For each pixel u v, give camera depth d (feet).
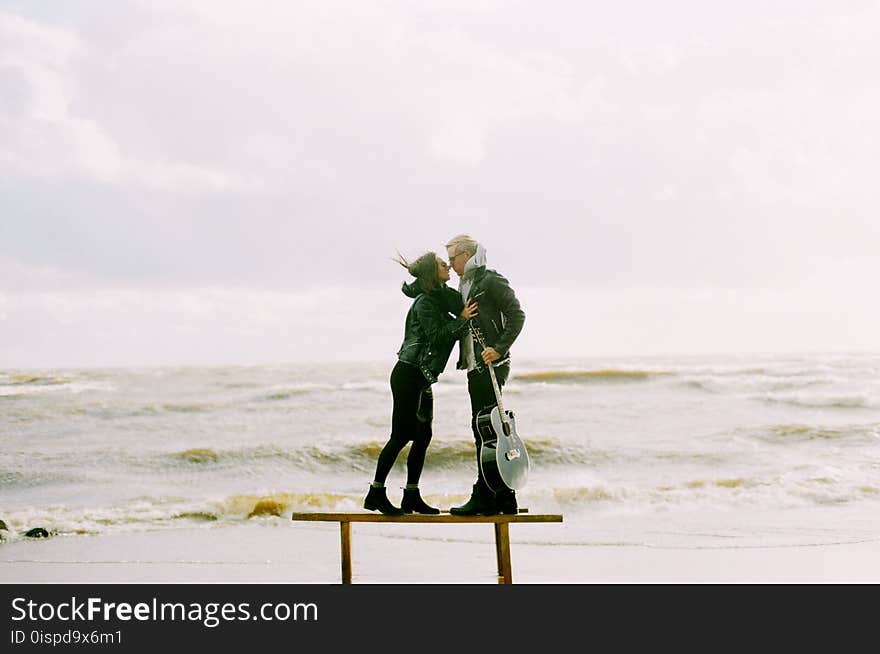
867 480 48.52
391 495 49.98
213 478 56.65
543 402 90.89
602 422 77.15
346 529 24.32
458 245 21.68
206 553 32.30
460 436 66.13
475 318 21.18
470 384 21.58
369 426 78.02
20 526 38.19
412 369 21.66
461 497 49.24
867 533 34.99
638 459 60.95
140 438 72.23
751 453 62.49
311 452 63.00
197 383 121.60
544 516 21.57
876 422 74.69
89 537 35.99
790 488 46.75
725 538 34.22
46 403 94.79
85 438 72.38
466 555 31.35
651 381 106.42
